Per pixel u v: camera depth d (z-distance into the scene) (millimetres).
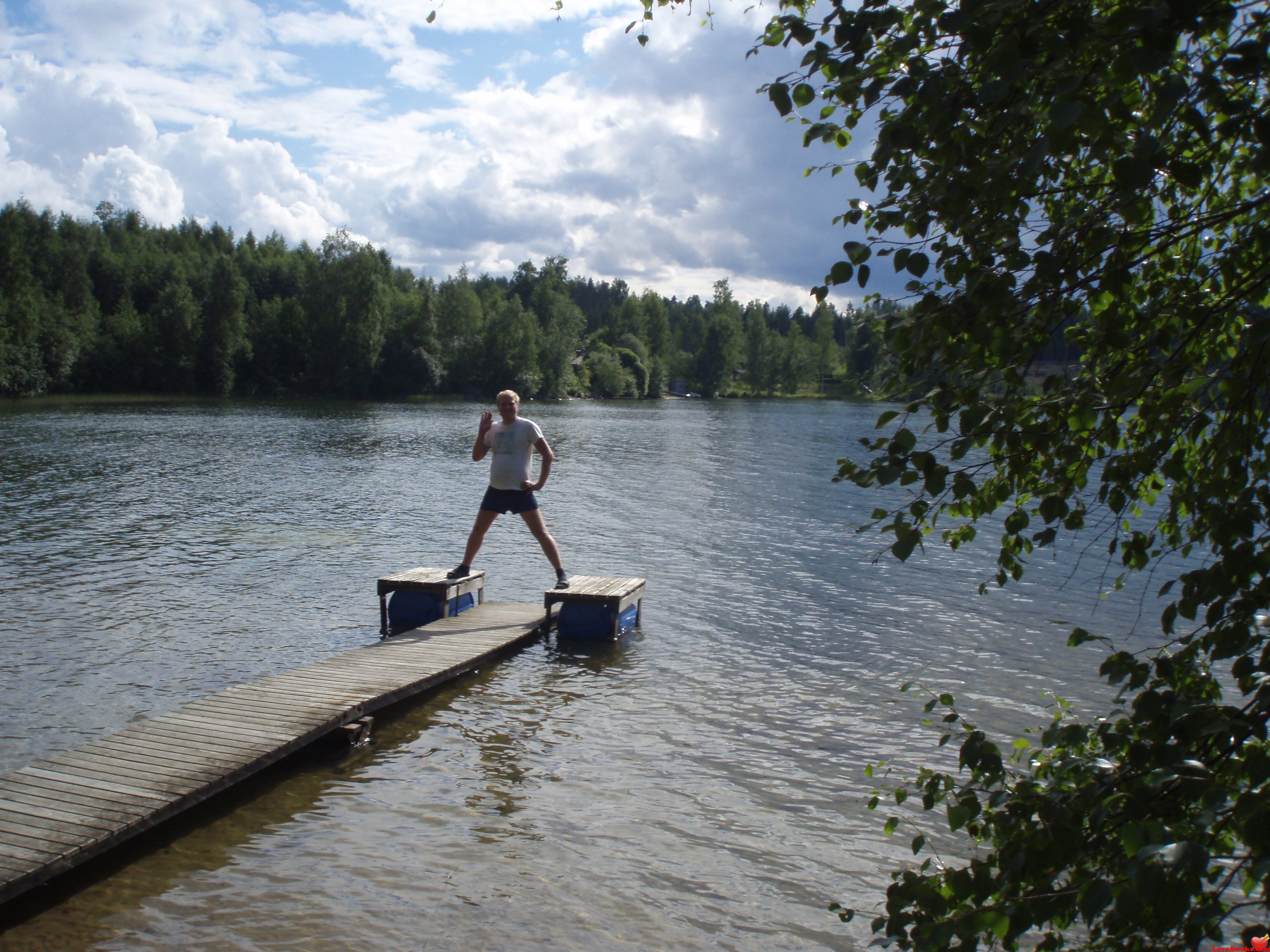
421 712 7891
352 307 86125
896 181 2652
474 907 4930
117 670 8734
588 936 4707
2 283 74625
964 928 2383
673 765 6879
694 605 12078
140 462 28094
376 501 20719
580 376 113812
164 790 5656
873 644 10289
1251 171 2523
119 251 106312
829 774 6773
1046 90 2297
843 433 51531
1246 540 2475
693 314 155500
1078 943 4652
